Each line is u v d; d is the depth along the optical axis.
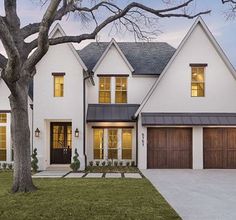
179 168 24.47
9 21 14.71
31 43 15.24
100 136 26.22
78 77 24.28
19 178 14.44
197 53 24.84
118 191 14.47
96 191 14.45
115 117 25.67
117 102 26.72
